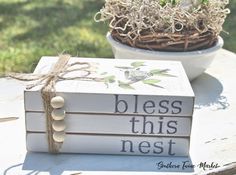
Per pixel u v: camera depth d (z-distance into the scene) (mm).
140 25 1228
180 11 1233
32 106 958
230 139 1094
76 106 956
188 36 1240
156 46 1247
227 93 1327
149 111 958
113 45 1310
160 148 995
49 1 3389
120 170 957
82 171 949
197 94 1316
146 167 968
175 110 959
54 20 2980
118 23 1300
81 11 3180
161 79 1020
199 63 1293
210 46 1311
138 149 995
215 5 1297
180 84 1000
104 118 965
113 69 1063
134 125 971
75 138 982
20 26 2867
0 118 1148
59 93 946
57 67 1050
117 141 985
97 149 994
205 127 1144
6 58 2408
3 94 1283
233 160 1012
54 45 2586
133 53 1259
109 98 948
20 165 964
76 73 1033
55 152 996
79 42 2643
